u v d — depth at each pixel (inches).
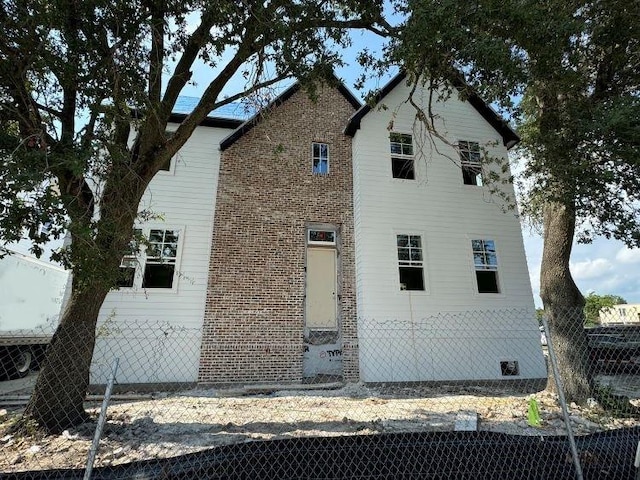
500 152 487.8
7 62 186.1
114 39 218.2
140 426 219.1
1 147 167.0
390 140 467.2
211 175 437.1
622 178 284.4
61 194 189.5
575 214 309.6
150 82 245.4
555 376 162.6
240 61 277.6
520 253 454.0
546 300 316.5
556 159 302.5
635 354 353.7
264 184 443.2
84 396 222.7
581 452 160.6
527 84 283.9
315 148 475.2
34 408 209.0
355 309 421.1
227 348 385.7
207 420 237.0
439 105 493.4
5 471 147.7
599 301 1503.4
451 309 418.9
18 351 410.6
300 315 409.1
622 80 315.6
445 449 159.8
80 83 199.0
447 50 262.5
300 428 219.0
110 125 206.2
